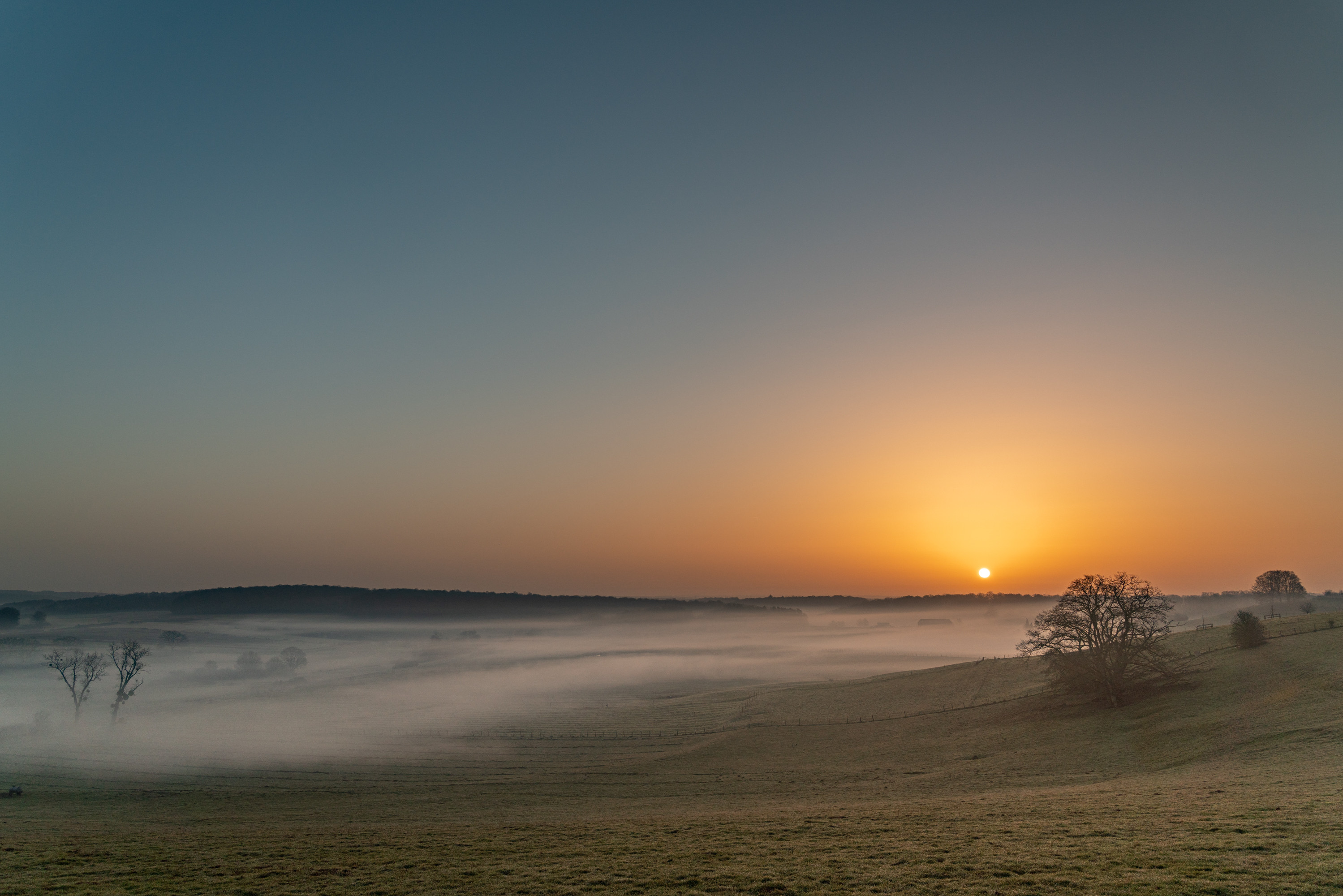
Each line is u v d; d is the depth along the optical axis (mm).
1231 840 26016
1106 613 86188
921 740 84438
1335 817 27875
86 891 26047
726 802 55188
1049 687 98938
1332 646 83875
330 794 73562
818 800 53219
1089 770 56188
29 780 83938
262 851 33094
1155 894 21094
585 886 25000
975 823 33094
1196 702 72625
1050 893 21875
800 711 120188
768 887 23984
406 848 33125
